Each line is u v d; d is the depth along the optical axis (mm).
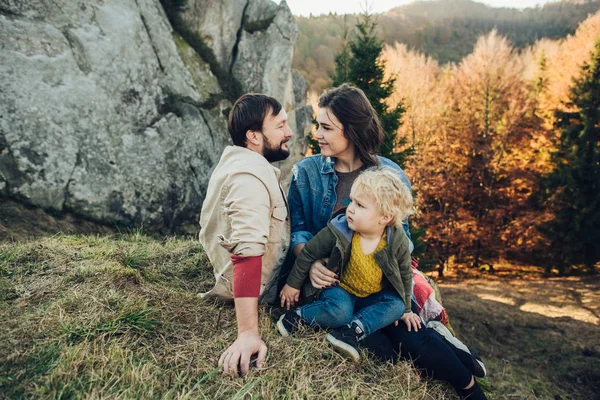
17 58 5531
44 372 1676
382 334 2264
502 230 20391
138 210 6363
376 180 2092
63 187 5578
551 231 19375
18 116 5359
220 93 8523
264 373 1853
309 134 10258
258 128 2232
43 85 5664
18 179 5215
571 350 9844
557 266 19984
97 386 1634
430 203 20188
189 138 7387
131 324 2029
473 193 20109
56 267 2506
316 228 2605
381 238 2207
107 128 6227
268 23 9898
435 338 2240
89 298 2172
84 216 5750
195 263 3018
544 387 8500
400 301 2240
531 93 23812
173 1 8281
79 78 6047
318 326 2219
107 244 3285
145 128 6805
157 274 2781
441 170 19656
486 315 11859
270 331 2184
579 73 19812
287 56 10078
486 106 20000
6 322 1914
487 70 20438
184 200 7078
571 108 20312
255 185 2023
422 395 1996
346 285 2254
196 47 8633
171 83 7434
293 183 2619
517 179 19859
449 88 21688
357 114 2375
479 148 19703
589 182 19000
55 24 6031
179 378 1746
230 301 2420
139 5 7277
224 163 2248
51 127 5602
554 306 13320
